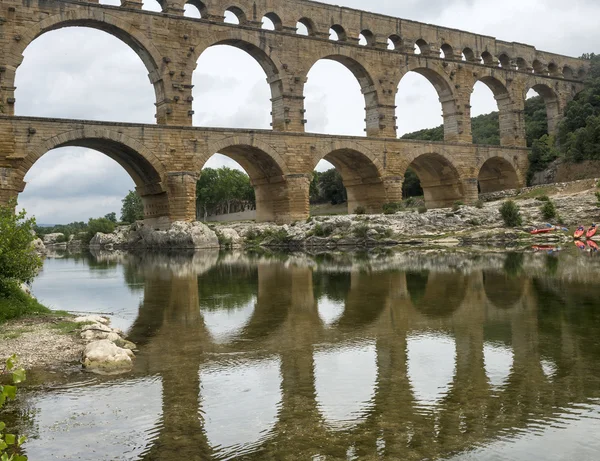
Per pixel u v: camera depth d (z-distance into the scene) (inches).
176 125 2484.0
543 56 3850.9
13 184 2116.1
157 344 776.9
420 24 3272.6
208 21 2593.5
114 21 2374.5
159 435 463.8
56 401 544.4
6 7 2153.1
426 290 1186.0
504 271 1445.6
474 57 3486.7
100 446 445.1
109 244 3826.3
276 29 2847.0
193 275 1624.0
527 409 495.5
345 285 1310.3
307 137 2842.0
